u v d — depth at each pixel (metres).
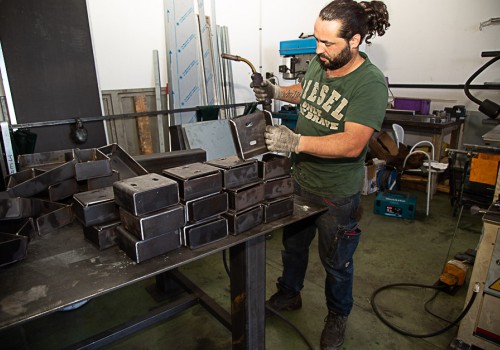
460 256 2.26
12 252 0.97
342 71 1.36
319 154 1.26
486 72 3.77
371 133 1.28
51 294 0.86
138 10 2.63
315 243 2.62
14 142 1.91
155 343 1.71
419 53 4.16
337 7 1.22
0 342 1.70
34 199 1.16
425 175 3.63
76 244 1.10
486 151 2.29
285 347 1.67
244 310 1.29
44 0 2.05
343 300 1.59
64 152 1.52
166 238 1.02
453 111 3.74
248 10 3.31
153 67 2.78
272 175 1.24
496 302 1.47
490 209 1.51
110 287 0.88
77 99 2.26
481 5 3.65
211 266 2.33
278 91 1.68
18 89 2.04
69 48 2.18
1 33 1.95
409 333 1.74
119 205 1.02
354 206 1.50
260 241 1.23
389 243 2.63
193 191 1.05
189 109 2.75
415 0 4.05
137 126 2.77
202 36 2.90
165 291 2.00
